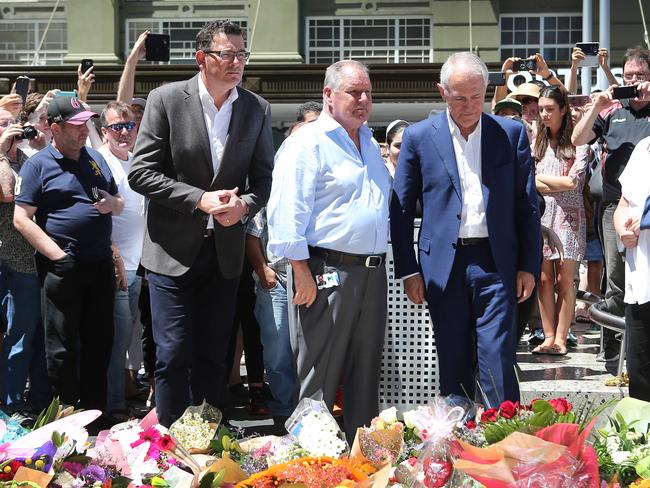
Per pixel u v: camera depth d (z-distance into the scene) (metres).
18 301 6.11
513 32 19.41
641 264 4.59
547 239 6.36
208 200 4.72
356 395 4.95
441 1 19.36
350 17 19.50
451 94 4.68
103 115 6.49
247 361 6.48
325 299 4.80
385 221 4.90
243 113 4.97
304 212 4.75
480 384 4.76
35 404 6.16
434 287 4.82
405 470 3.30
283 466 3.24
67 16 19.69
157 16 19.66
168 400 4.93
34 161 5.89
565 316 6.74
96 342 5.96
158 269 4.91
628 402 3.50
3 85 11.68
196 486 3.19
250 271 6.44
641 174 4.66
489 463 2.74
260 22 19.19
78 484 2.99
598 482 2.79
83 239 5.85
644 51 6.45
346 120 4.81
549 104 6.60
